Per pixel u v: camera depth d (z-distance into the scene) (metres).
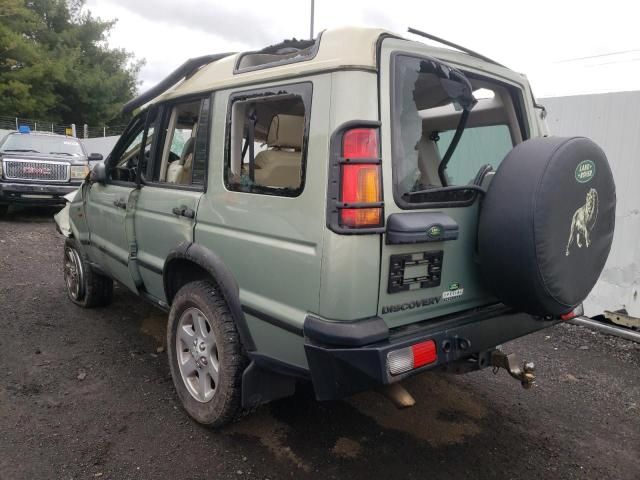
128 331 4.61
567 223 2.41
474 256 2.66
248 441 3.00
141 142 3.72
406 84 2.35
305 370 2.43
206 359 3.05
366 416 3.34
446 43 2.65
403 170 2.33
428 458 2.93
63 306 5.22
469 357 2.75
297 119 2.90
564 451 3.06
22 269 6.61
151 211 3.51
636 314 4.98
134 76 37.88
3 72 29.36
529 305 2.46
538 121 3.27
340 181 2.14
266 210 2.49
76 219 4.98
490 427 3.29
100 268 4.66
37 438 2.91
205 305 2.94
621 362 4.38
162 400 3.41
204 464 2.77
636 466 2.94
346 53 2.20
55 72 30.42
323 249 2.19
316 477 2.71
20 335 4.38
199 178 3.05
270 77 2.51
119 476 2.64
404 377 2.21
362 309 2.21
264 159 2.90
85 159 11.54
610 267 5.14
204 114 3.03
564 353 4.54
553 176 2.30
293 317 2.36
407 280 2.34
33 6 32.59
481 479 2.77
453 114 3.40
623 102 4.92
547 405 3.60
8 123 27.83
